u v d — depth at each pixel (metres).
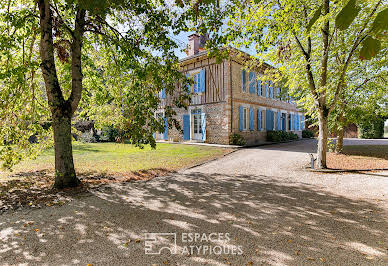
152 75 6.38
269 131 17.45
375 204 4.14
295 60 8.15
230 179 6.29
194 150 11.77
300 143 16.17
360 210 3.88
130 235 3.18
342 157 9.27
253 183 5.84
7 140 5.66
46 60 5.21
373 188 5.12
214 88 14.05
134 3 4.30
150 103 6.13
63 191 5.27
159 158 9.61
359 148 12.05
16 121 5.74
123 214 3.93
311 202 4.34
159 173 7.11
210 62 14.23
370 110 8.76
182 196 4.88
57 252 2.78
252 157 9.75
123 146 14.39
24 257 2.68
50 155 10.88
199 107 14.95
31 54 5.50
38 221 3.68
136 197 4.85
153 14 5.05
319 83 7.71
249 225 3.41
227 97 13.30
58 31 5.85
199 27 4.82
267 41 5.93
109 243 2.98
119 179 6.41
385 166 7.25
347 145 13.84
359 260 2.48
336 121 9.77
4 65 5.41
